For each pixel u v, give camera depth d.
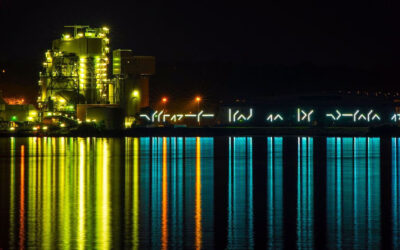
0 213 40.19
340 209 42.12
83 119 156.12
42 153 98.94
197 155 95.12
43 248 31.78
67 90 154.88
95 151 104.31
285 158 89.06
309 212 41.03
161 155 95.06
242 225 36.94
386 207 42.91
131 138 154.00
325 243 33.00
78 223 37.22
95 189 52.25
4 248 31.77
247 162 81.62
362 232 35.22
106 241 33.12
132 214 40.12
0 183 56.41
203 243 32.91
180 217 39.25
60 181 58.28
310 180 59.69
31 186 54.19
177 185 55.41
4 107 158.25
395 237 34.12
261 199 46.69
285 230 35.72
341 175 64.50
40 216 39.28
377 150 107.38
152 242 33.03
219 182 57.91
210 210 41.69
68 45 157.62
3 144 124.56
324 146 118.88
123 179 60.31
